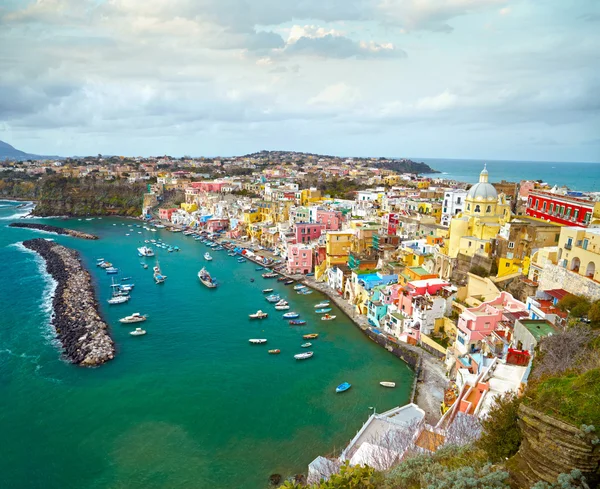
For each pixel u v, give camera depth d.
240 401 78.62
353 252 143.75
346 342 102.25
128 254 193.75
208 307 125.62
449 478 28.28
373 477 34.72
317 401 78.31
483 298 97.56
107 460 64.44
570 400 27.88
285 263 172.38
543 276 86.81
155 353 96.94
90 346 96.75
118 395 80.50
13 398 79.31
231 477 60.88
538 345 60.78
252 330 109.25
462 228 112.25
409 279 111.38
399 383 83.75
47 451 66.31
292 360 93.56
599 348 52.31
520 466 28.14
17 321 114.12
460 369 72.25
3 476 61.56
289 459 64.19
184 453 65.75
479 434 42.12
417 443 48.53
